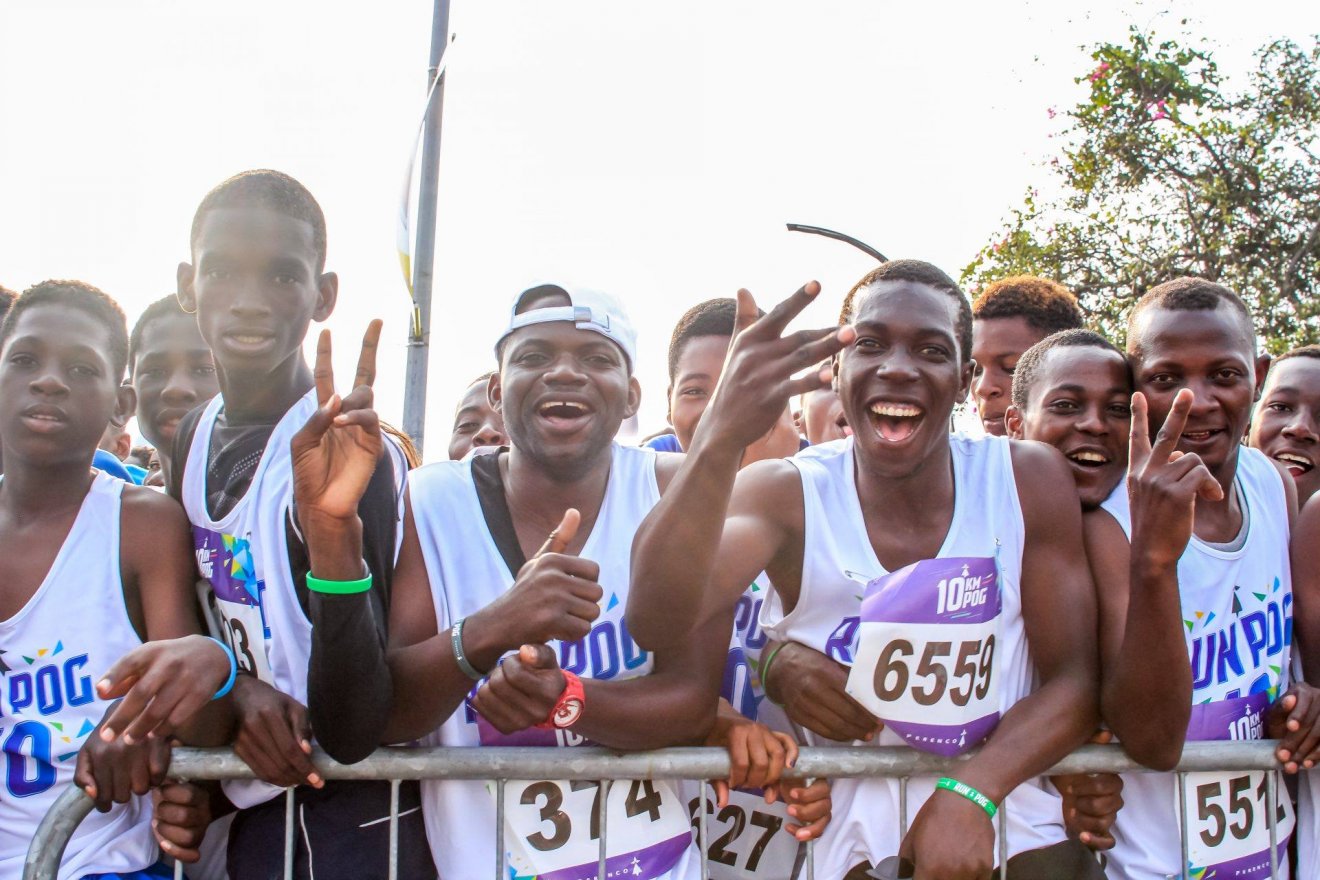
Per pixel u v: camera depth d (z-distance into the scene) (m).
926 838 2.68
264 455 2.89
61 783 2.78
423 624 2.82
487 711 2.59
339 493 2.39
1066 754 2.80
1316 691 2.96
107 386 2.95
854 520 2.93
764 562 2.85
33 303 2.94
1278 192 16.81
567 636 2.52
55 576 2.82
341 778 2.70
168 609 2.85
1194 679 2.96
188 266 3.20
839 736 2.85
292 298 3.01
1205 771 2.89
